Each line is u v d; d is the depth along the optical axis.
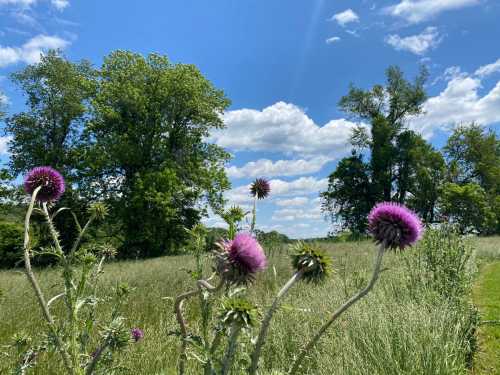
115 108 38.78
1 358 4.68
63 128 38.50
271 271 10.90
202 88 41.75
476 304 8.79
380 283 8.99
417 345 5.20
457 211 47.47
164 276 13.56
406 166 53.56
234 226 3.37
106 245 3.46
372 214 2.83
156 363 5.41
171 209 34.50
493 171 54.41
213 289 2.65
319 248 2.55
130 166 38.09
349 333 5.87
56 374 4.93
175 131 40.97
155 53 40.69
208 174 39.34
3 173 35.53
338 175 55.38
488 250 20.27
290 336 6.03
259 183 4.64
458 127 57.31
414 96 53.84
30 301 8.98
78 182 35.38
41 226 17.66
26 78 37.09
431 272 8.52
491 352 6.21
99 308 7.61
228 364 2.38
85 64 40.66
